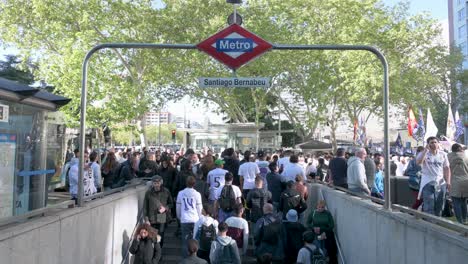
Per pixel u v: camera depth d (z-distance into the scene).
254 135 29.97
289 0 34.44
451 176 9.01
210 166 12.98
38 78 28.55
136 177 14.73
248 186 12.37
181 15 31.30
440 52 40.41
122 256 9.20
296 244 9.83
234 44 7.45
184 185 12.07
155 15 30.47
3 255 4.10
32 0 29.42
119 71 31.36
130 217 10.09
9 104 8.30
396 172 20.12
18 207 8.77
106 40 29.14
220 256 8.14
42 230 4.96
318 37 34.28
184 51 32.19
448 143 18.28
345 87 34.03
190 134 30.73
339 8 33.84
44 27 29.39
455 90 49.94
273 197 12.34
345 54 33.06
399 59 35.78
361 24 33.34
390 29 34.59
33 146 9.29
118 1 29.50
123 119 27.92
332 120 40.78
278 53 34.09
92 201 7.48
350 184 9.83
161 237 10.01
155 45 7.32
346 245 9.02
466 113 54.19
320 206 10.09
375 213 6.66
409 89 36.94
